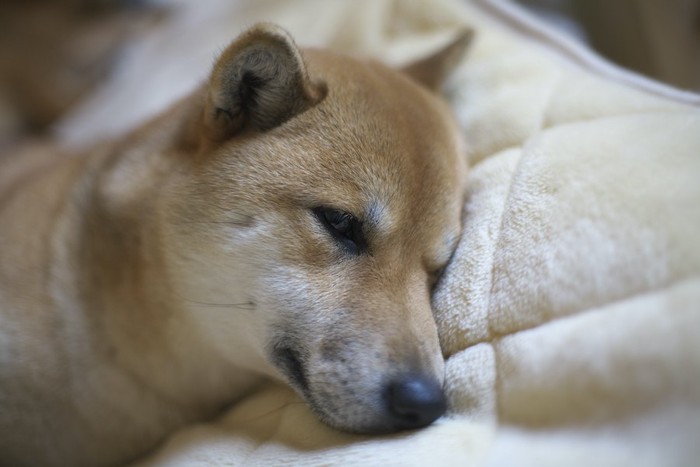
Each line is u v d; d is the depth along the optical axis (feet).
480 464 1.23
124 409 1.71
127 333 1.67
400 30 2.25
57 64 3.01
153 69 2.64
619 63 2.76
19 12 3.15
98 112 2.64
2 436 1.67
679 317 1.17
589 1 2.75
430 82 1.86
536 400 1.25
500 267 1.42
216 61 1.53
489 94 1.85
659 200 1.29
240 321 1.55
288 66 1.51
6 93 2.94
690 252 1.21
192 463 1.48
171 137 1.72
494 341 1.38
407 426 1.39
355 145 1.52
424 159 1.56
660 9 2.57
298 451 1.41
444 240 1.56
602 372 1.20
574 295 1.28
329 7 2.36
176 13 3.00
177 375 1.68
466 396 1.36
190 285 1.58
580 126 1.57
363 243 1.51
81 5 3.24
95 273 1.70
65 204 1.79
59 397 1.68
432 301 1.54
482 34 2.08
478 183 1.64
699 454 1.12
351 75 1.62
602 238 1.30
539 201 1.43
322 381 1.45
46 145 2.42
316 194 1.49
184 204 1.58
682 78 2.60
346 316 1.46
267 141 1.55
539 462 1.18
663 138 1.39
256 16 2.52
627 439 1.16
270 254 1.50
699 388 1.14
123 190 1.70
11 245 1.75
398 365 1.41
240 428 1.55
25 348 1.67
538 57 1.92
